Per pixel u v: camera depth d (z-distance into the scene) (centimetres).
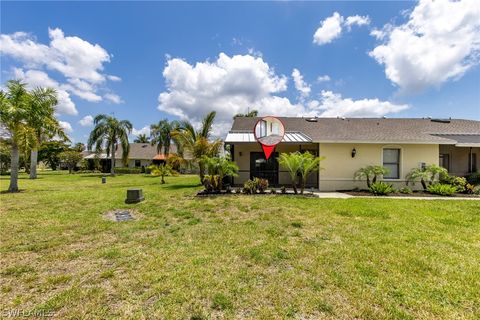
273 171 1694
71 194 1287
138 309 297
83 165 4366
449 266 415
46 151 4681
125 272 394
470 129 1797
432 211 838
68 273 394
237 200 1052
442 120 2000
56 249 501
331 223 693
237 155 1697
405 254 466
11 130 1447
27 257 460
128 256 460
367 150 1436
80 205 973
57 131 1702
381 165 1429
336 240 551
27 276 385
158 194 1267
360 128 1758
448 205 939
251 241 545
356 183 1429
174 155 2023
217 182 1277
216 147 1698
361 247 505
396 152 1448
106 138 3206
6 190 1506
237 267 413
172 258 449
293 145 1670
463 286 350
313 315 287
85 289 341
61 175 3331
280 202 1002
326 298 321
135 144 5256
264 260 440
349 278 374
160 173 2044
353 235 584
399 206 915
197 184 1855
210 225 680
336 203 976
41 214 812
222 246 513
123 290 340
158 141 3481
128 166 4616
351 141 1388
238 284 355
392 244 522
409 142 1368
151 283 358
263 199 1076
